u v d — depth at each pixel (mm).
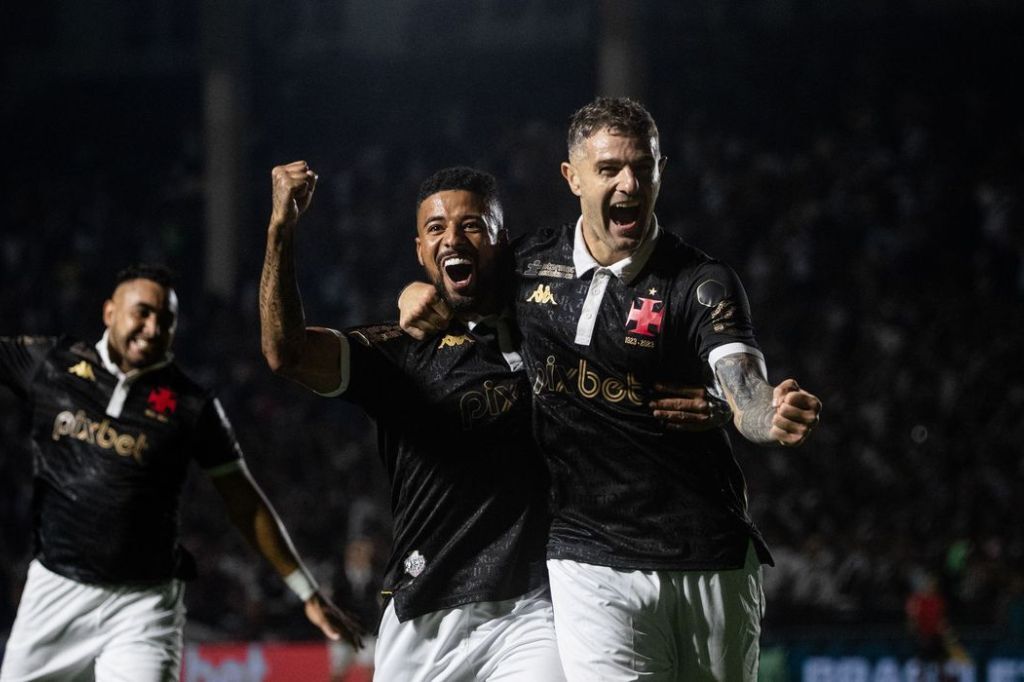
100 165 25969
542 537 4223
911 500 14836
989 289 18109
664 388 3938
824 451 15516
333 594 13086
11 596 15305
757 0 23531
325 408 18797
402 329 4277
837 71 23219
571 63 24703
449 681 4266
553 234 4211
